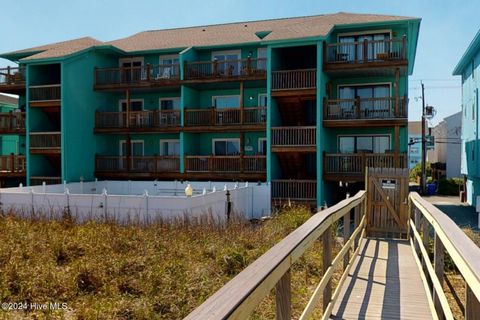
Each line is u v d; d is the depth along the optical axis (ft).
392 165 57.06
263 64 66.08
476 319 7.39
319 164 58.95
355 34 64.03
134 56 77.87
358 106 59.11
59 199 47.14
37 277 21.79
